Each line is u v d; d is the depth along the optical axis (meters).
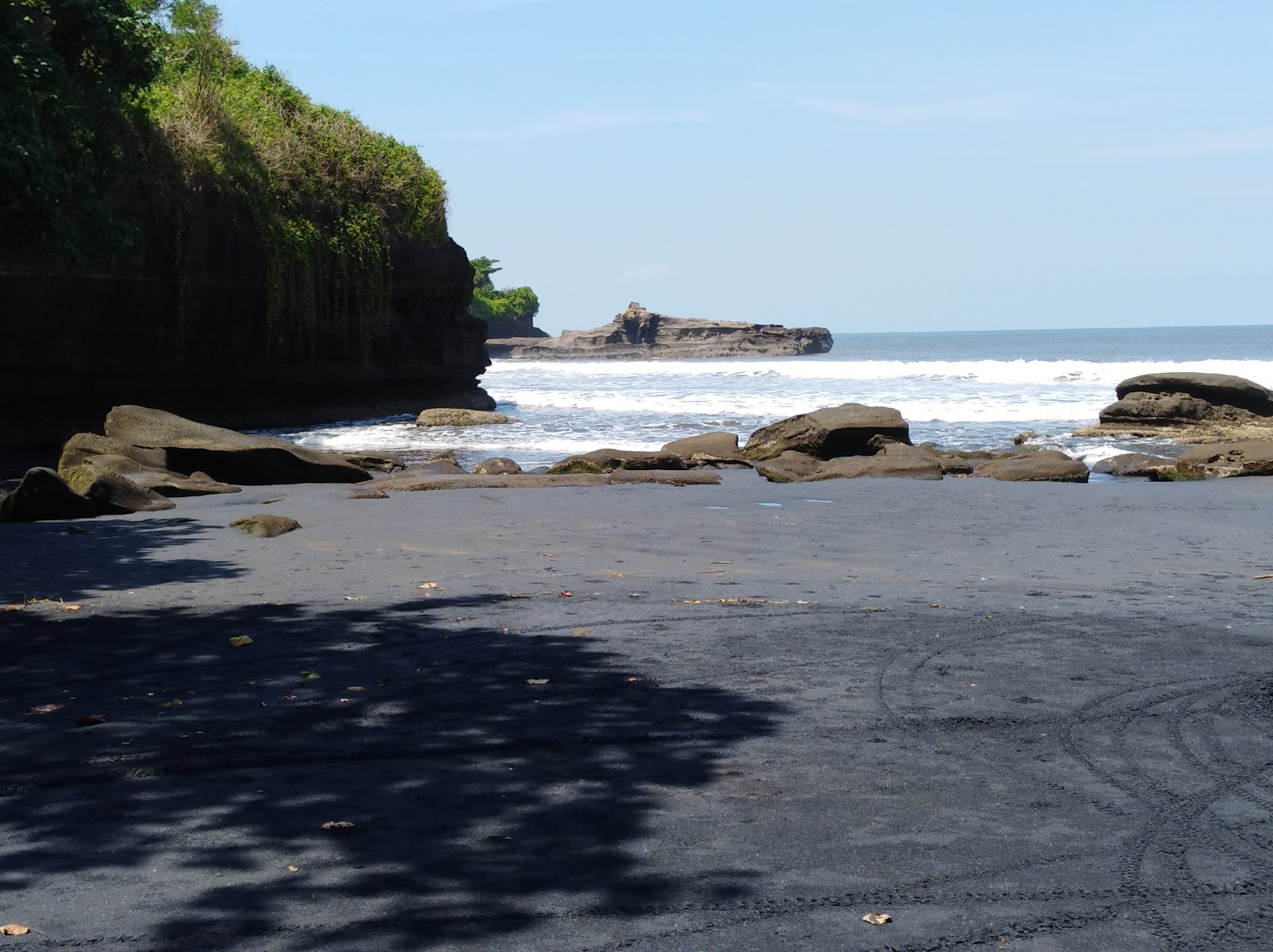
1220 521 15.80
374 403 44.41
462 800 4.99
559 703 6.52
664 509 16.92
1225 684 6.97
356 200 42.91
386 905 3.97
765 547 13.40
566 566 11.73
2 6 22.77
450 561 12.04
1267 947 3.71
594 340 198.00
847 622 8.77
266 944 3.70
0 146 21.98
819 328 199.00
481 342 50.78
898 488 19.94
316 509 16.81
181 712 6.36
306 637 8.24
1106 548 13.45
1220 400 35.44
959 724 6.16
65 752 5.65
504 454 30.28
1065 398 46.03
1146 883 4.19
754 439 28.17
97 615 9.08
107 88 26.61
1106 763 5.54
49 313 30.12
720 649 7.85
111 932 3.77
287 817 4.78
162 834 4.59
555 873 4.24
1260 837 4.63
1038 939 3.76
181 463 21.44
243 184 36.72
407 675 7.15
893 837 4.59
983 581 11.00
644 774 5.34
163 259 33.56
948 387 54.53
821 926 3.84
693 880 4.18
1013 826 4.72
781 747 5.75
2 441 30.09
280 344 38.97
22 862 4.33
